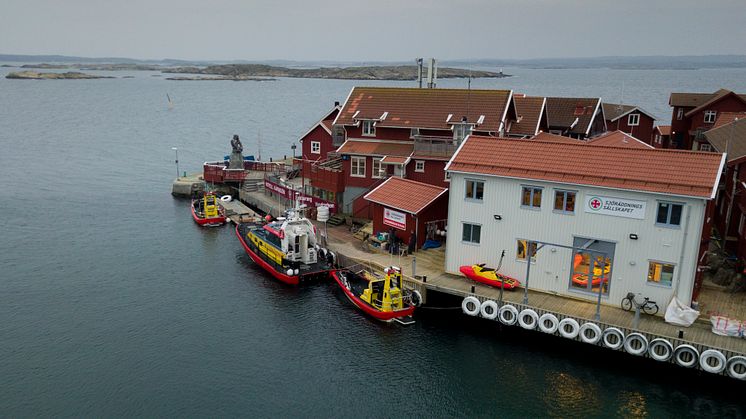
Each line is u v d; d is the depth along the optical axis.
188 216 59.12
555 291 34.31
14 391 28.12
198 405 27.41
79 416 26.42
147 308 37.12
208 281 41.62
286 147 108.44
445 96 52.09
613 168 32.47
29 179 75.81
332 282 41.53
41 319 35.41
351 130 54.25
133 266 44.50
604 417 26.69
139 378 29.41
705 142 61.31
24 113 160.00
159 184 74.56
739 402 27.36
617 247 31.89
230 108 184.75
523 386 28.95
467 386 29.03
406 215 42.16
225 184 67.25
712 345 27.62
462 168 35.72
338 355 31.80
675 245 30.30
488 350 32.09
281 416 26.81
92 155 95.69
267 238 45.06
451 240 37.25
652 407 27.25
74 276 42.31
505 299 33.47
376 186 50.50
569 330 30.72
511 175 34.19
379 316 35.03
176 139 115.56
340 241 45.84
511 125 53.47
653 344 28.56
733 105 63.56
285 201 57.69
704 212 29.47
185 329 34.47
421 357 31.53
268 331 34.28
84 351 31.83
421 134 51.16
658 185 30.50
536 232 34.22
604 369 30.02
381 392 28.66
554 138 50.00
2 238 51.09
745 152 38.38
